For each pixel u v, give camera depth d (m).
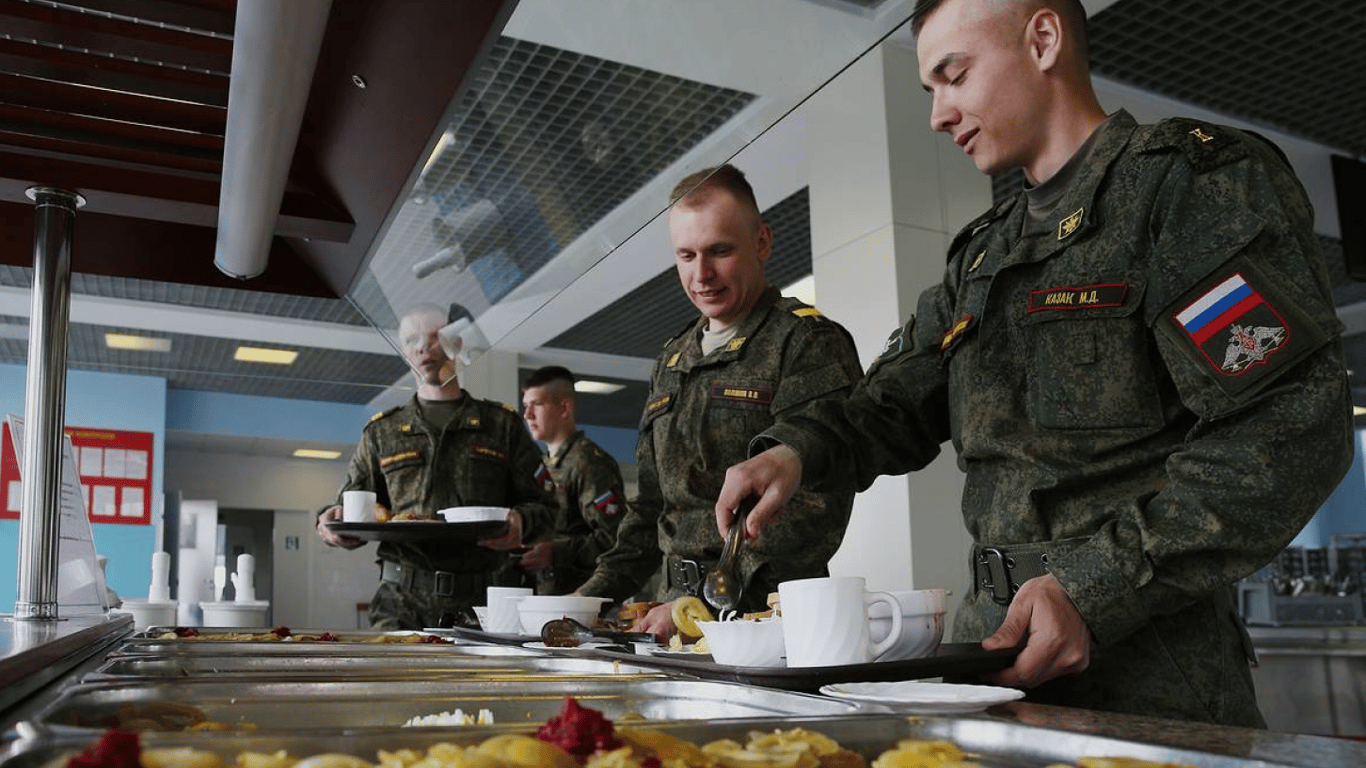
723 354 2.01
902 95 3.98
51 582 1.45
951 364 1.31
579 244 1.63
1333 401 0.98
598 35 1.04
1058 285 1.17
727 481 1.28
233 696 0.86
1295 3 3.86
